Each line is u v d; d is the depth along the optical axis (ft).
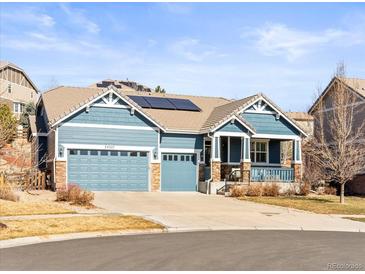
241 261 36.29
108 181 95.76
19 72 206.59
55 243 43.70
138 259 36.37
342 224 62.54
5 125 83.82
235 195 93.15
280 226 59.26
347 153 93.76
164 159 102.47
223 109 110.93
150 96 118.93
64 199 74.02
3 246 41.83
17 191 85.40
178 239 46.85
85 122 94.17
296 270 33.50
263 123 107.14
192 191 103.40
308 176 108.88
